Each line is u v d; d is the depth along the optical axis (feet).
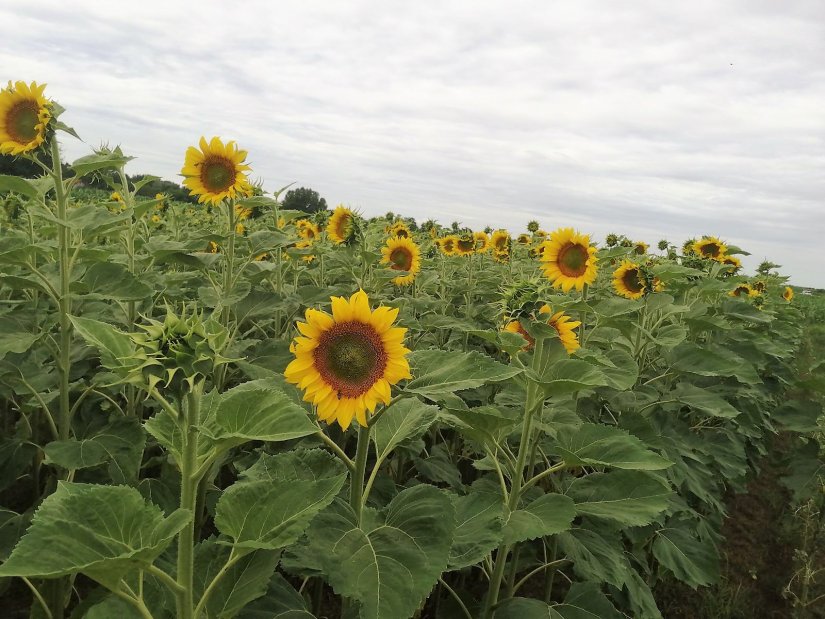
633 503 11.20
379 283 24.86
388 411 11.29
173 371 5.90
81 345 15.44
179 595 6.36
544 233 53.42
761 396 27.48
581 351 14.74
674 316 26.48
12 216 25.62
